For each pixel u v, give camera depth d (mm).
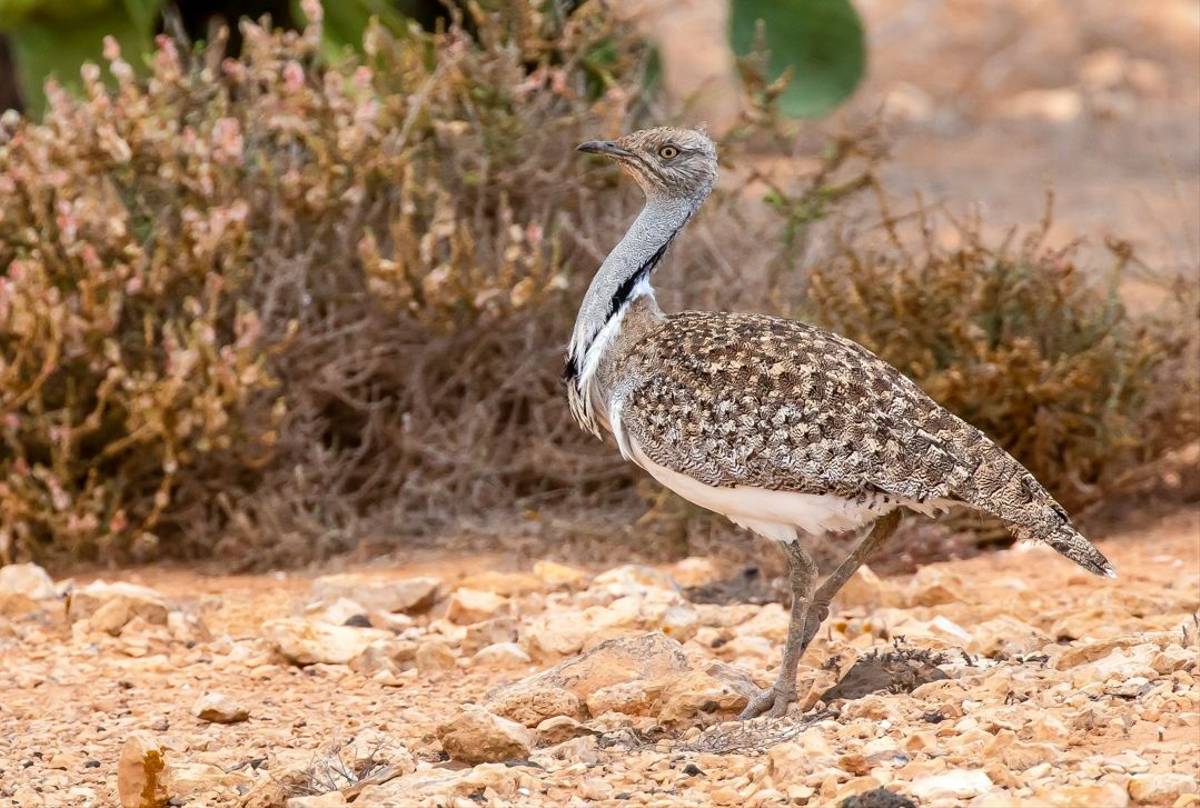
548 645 9734
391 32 14922
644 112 14672
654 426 8234
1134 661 7891
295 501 12555
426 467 13117
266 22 13391
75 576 12188
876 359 8281
